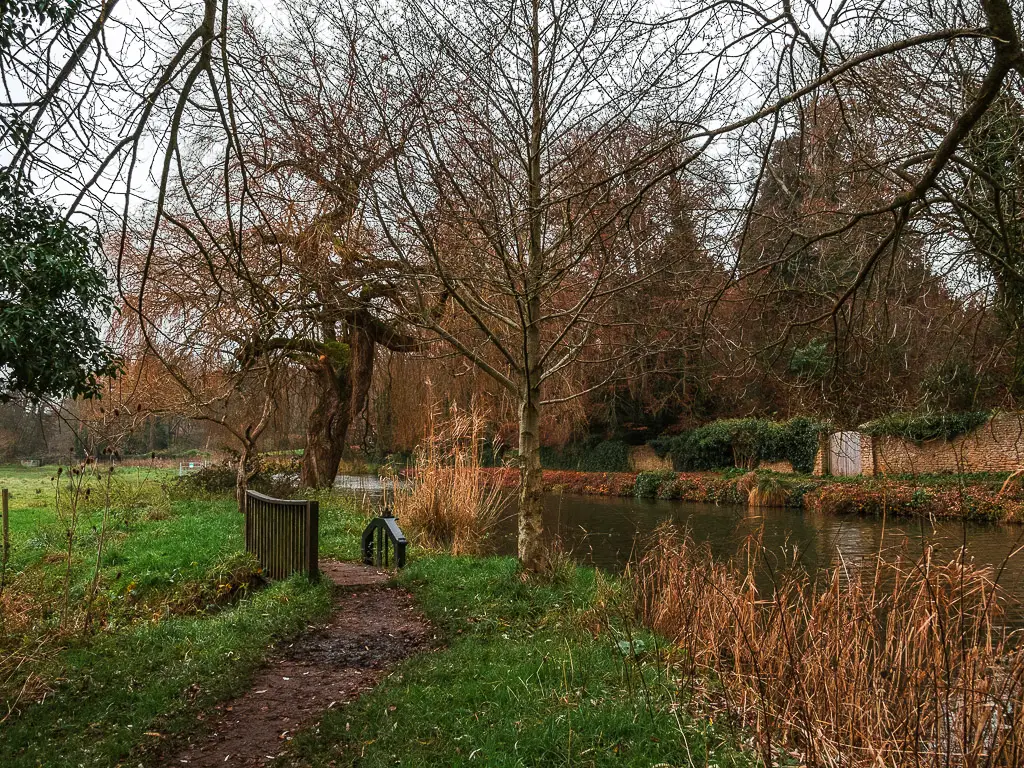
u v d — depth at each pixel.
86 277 5.81
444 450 12.50
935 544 4.22
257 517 9.83
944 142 3.40
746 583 5.60
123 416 7.49
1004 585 9.20
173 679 5.17
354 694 5.15
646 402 28.86
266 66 4.61
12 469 19.25
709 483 24.77
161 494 17.83
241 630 6.45
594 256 6.88
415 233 6.12
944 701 3.58
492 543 11.70
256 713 4.84
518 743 3.87
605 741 3.92
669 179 5.86
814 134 4.76
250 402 14.63
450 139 6.18
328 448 19.42
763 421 25.88
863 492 18.56
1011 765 3.31
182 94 3.25
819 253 5.55
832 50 4.31
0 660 5.33
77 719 4.56
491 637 6.33
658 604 6.80
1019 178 4.64
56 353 5.99
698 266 6.34
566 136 7.02
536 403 8.16
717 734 4.03
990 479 17.16
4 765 3.96
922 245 5.82
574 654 5.41
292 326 6.12
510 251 7.32
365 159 5.62
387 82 5.77
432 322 7.16
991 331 5.82
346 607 7.78
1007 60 3.06
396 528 9.52
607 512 21.61
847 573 4.93
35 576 8.55
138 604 7.86
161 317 9.65
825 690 4.14
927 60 4.89
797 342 5.71
